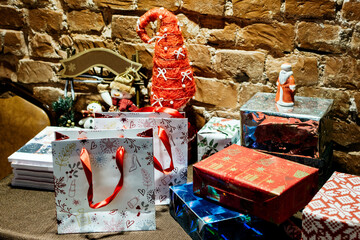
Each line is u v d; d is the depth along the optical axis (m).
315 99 1.25
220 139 1.24
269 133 1.13
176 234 1.06
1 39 1.64
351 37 1.24
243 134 1.18
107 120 1.14
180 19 1.42
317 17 1.26
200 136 1.26
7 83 1.54
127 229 1.08
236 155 1.11
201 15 1.39
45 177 1.24
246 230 1.00
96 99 1.62
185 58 1.28
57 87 1.65
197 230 0.99
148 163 1.04
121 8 1.46
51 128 1.43
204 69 1.45
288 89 1.16
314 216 0.84
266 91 1.40
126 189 1.05
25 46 1.63
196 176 1.07
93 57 1.48
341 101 1.31
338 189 0.95
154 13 1.28
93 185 1.05
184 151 1.18
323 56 1.29
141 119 1.14
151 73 1.52
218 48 1.42
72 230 1.07
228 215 0.98
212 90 1.47
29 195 1.23
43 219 1.12
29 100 1.55
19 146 1.54
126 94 1.39
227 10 1.36
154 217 1.07
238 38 1.38
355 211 0.85
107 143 1.03
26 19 1.58
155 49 1.29
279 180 0.96
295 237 1.00
